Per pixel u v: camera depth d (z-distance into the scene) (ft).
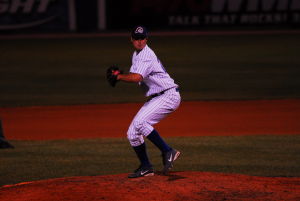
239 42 317.83
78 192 63.57
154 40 338.95
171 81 67.87
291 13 376.89
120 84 203.51
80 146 111.65
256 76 212.02
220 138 116.47
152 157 101.60
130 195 62.08
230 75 215.72
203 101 164.35
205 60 257.96
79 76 221.87
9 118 145.28
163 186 65.72
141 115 67.00
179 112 148.25
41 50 306.14
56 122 138.62
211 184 67.05
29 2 394.73
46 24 398.42
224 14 389.19
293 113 143.54
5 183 85.20
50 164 97.19
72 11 393.91
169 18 397.39
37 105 163.84
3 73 234.17
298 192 64.34
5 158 102.27
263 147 107.55
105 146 111.34
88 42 335.67
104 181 68.59
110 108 156.66
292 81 198.70
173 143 112.37
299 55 265.13
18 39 360.28
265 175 86.84
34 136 123.03
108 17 402.93
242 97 169.48
